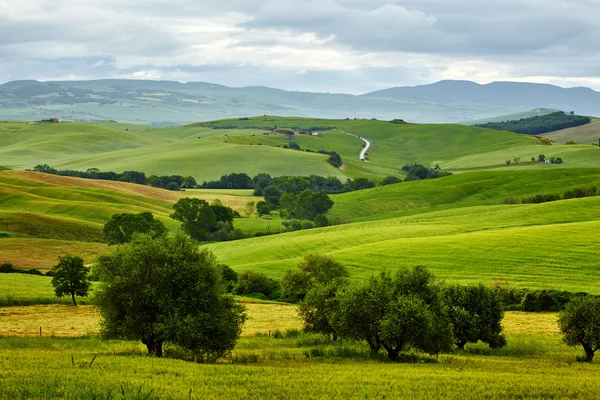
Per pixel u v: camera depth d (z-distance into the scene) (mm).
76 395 26859
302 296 82062
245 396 28766
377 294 45812
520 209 132875
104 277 41375
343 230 130500
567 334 48188
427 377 35188
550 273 81250
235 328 40969
